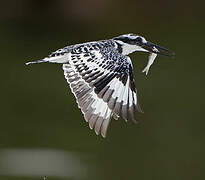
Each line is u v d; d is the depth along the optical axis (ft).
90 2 85.15
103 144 50.19
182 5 87.20
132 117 22.58
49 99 59.00
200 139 51.01
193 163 46.85
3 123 54.44
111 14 85.51
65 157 47.67
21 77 64.80
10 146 49.93
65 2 84.64
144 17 86.02
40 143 50.39
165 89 61.41
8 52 73.51
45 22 84.23
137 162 46.96
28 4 84.64
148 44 26.35
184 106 57.72
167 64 68.54
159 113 55.93
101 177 44.45
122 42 25.94
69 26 84.02
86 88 22.84
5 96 59.98
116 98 22.68
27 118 55.31
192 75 65.41
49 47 77.25
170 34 81.66
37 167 45.52
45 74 65.16
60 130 52.70
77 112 56.18
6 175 44.16
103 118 22.50
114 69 23.11
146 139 51.11
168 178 45.24
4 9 84.48
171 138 51.34
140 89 61.57
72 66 23.16
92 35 82.28
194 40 78.43
